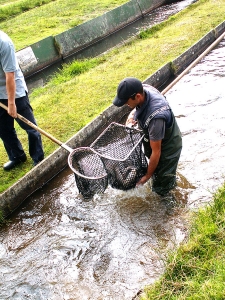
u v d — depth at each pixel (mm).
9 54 4117
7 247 4293
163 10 13984
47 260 4051
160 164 4113
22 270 3975
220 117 5969
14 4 16109
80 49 11109
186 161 5059
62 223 4512
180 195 4492
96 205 4645
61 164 5441
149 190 4582
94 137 6012
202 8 11633
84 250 4094
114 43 11250
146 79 7027
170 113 3734
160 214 4309
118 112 6508
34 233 4438
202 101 6574
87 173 4246
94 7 14336
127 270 3754
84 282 3730
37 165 5082
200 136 5570
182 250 3320
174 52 8438
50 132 6090
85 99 7012
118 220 4371
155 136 3654
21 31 12766
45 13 14539
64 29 12312
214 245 3281
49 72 9906
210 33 8984
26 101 4742
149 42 9578
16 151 5219
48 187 5152
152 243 3988
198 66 8000
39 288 3752
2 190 4914
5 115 4777
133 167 4090
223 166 4844
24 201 4926
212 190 4480
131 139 4188
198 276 3043
